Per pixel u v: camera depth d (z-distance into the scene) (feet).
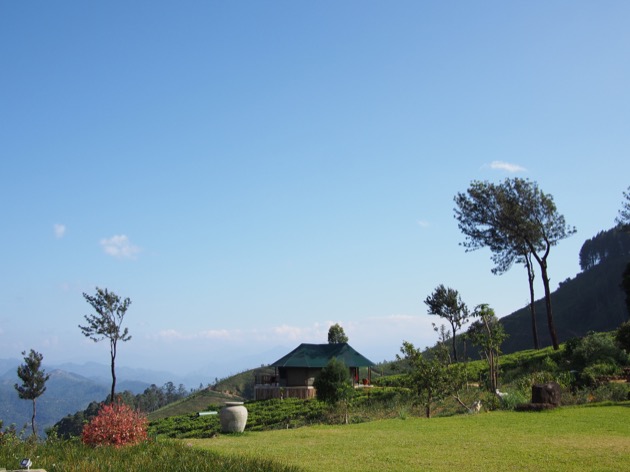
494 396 90.68
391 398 119.14
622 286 141.28
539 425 65.82
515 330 380.99
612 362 106.32
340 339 222.48
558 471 41.70
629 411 74.74
